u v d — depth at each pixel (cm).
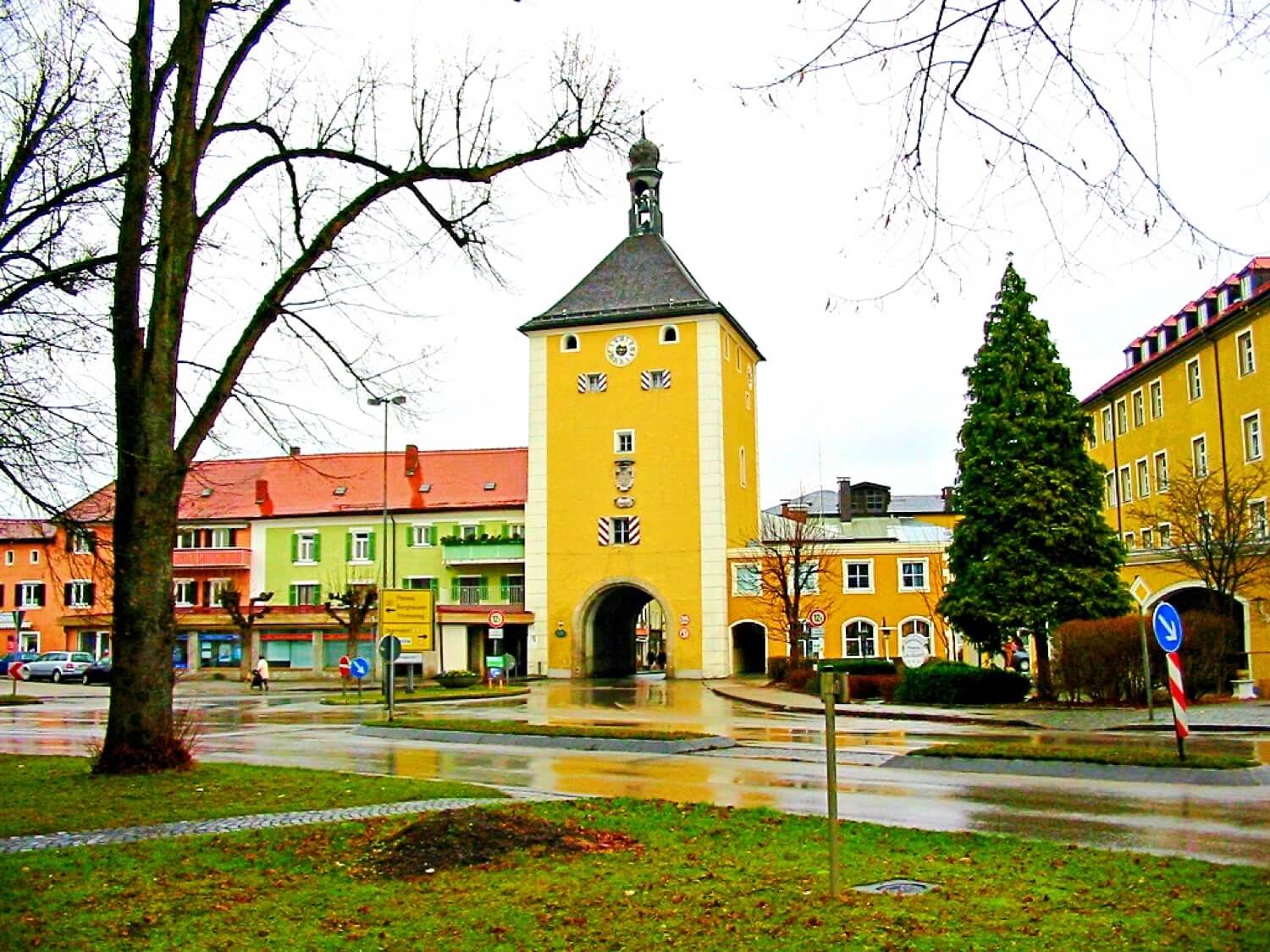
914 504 10538
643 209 6738
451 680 5156
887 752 2092
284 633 6341
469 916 825
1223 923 771
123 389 1592
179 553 7156
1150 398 6009
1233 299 5081
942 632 5688
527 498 6400
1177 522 4012
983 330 3759
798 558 5184
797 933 764
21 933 789
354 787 1487
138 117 1565
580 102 1745
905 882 916
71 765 1755
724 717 3206
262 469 7481
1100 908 821
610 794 1541
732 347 6588
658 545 6175
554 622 6272
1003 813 1340
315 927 805
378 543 7031
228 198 1675
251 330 1650
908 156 629
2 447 1455
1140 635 3108
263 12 1636
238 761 2039
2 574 7312
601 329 6391
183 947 759
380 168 1736
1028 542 3572
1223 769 1641
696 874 949
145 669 1599
